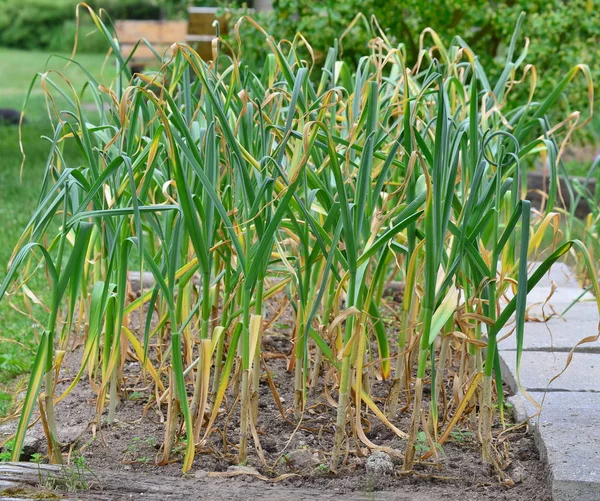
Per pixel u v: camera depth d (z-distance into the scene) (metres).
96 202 3.16
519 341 2.64
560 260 6.96
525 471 3.11
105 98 3.89
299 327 3.30
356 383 3.02
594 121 11.81
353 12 7.77
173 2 24.98
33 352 4.62
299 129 3.28
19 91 19.38
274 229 2.86
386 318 5.04
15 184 9.77
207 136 2.98
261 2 11.71
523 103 7.97
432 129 4.00
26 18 28.58
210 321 3.82
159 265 3.94
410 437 3.03
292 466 3.12
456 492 2.94
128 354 4.25
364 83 3.67
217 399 3.05
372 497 2.82
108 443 3.36
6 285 2.67
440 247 2.81
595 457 3.00
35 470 2.91
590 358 4.23
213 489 2.87
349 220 2.81
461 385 3.48
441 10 7.84
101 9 3.58
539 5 7.97
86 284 4.11
